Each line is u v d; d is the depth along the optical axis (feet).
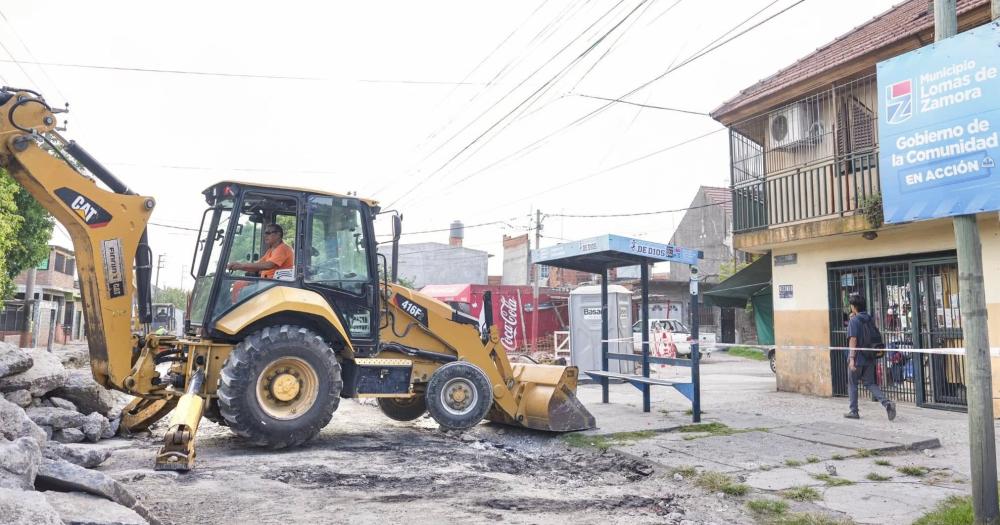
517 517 15.69
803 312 40.45
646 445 24.20
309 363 23.39
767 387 44.60
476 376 27.35
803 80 38.40
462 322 28.78
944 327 33.45
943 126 14.42
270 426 22.58
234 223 24.70
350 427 29.73
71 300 139.03
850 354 30.42
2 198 48.93
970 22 30.71
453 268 168.86
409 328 28.30
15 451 12.19
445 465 21.53
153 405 26.68
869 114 36.37
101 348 23.09
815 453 22.68
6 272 56.59
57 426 23.48
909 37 32.22
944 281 33.68
